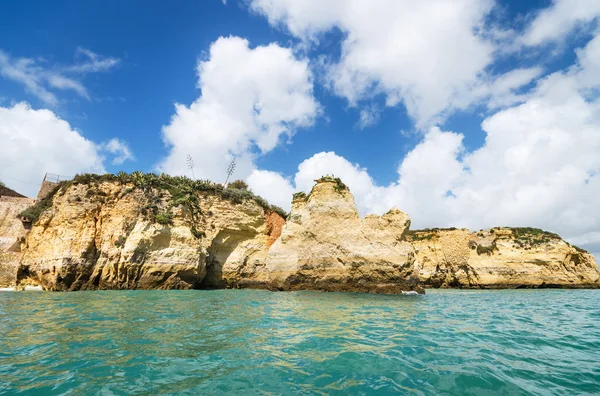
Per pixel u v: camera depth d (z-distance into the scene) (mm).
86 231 33062
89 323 11969
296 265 31094
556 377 6633
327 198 31484
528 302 23156
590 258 46000
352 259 28562
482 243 48062
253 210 42156
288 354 8047
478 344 9211
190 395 5676
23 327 11125
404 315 14570
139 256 33406
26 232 41594
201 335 10094
